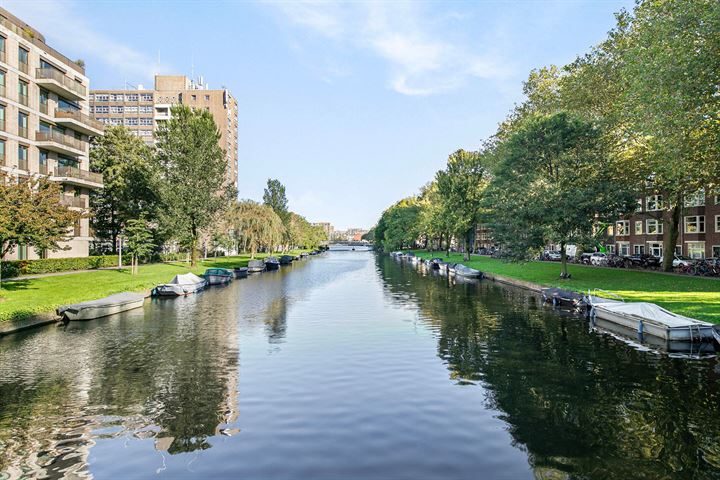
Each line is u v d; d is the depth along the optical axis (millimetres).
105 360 16844
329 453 9531
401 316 25891
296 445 9914
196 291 38781
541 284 35719
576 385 13477
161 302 32812
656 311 19422
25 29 46188
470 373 14844
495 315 25734
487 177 69375
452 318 24953
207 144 54031
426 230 100750
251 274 61562
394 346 18531
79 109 54844
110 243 64062
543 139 39000
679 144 23016
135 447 9984
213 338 20438
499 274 46844
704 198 48688
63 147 48281
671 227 39031
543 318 24516
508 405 12031
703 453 9328
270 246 78938
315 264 89125
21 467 9195
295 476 8648
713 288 27172
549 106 46375
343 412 11703
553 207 35344
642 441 9883
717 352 16875
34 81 46531
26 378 14766
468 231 70125
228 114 126562
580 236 34656
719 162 25172
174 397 12961
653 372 14531
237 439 10250
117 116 123688
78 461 9391
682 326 17500
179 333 21594
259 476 8672
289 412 11750
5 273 36250
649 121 25250
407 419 11211
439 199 86000
